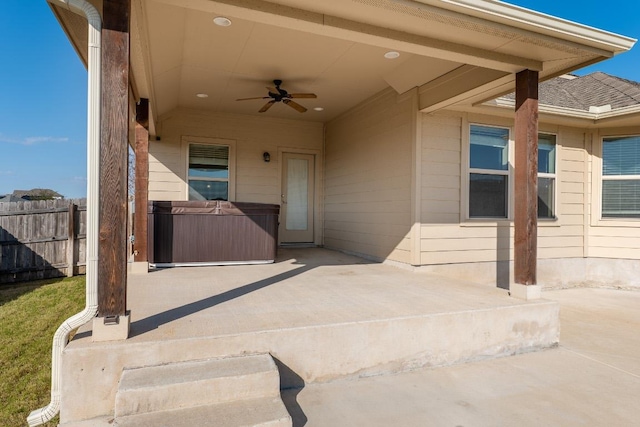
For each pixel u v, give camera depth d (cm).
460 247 561
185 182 722
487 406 253
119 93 240
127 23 241
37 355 364
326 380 278
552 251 663
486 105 544
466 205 567
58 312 494
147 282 418
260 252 566
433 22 309
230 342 252
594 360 338
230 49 465
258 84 590
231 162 755
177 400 215
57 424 234
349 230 714
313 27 304
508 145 602
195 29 413
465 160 566
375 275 489
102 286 237
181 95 645
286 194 813
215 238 541
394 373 298
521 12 309
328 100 670
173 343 241
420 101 534
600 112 648
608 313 515
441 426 229
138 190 479
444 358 316
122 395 207
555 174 665
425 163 541
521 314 350
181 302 332
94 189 240
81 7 238
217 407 219
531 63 374
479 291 401
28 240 688
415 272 520
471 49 349
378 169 625
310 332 273
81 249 738
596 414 246
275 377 233
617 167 685
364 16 302
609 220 682
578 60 376
